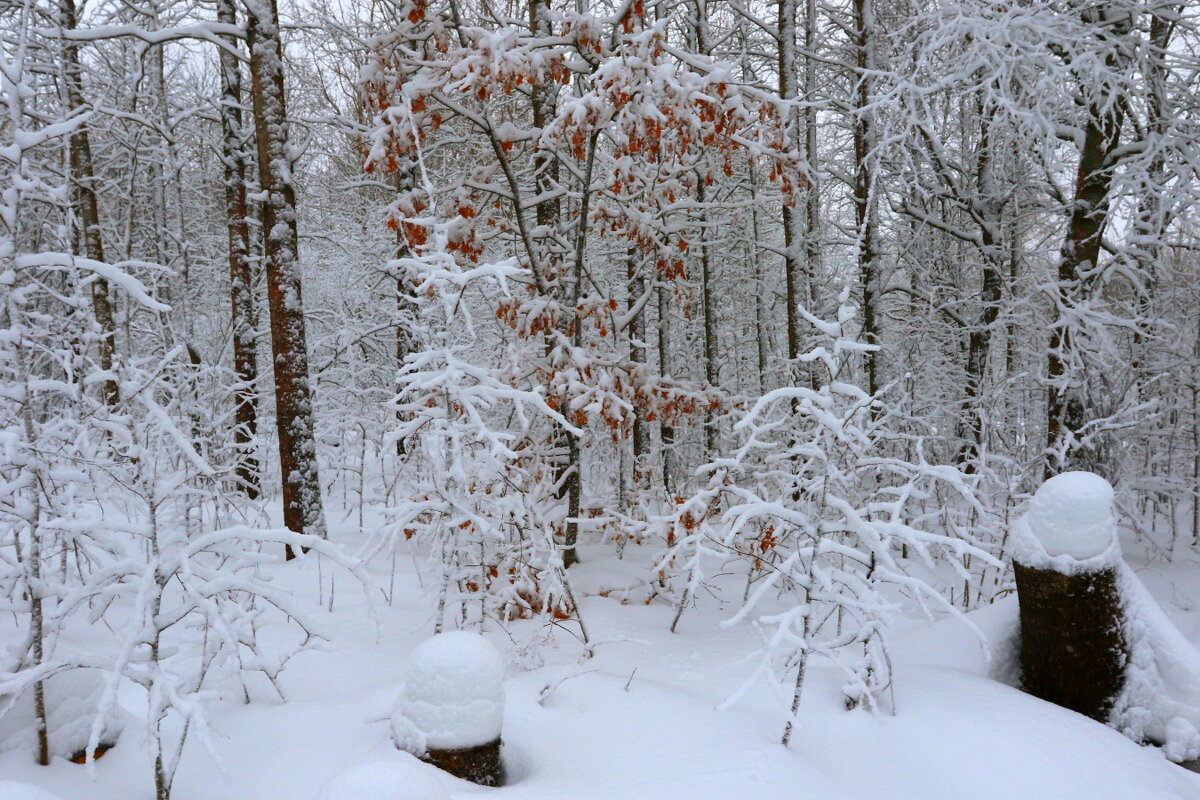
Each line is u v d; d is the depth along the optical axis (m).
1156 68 7.47
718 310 15.30
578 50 5.84
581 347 6.52
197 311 13.41
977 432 9.55
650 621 5.70
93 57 11.26
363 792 2.48
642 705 3.93
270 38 6.80
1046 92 7.03
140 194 13.58
